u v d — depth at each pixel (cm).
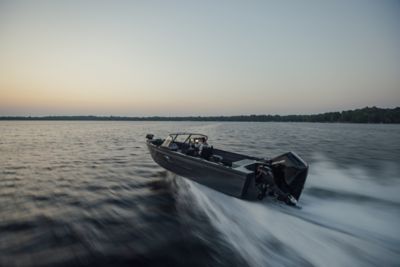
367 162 989
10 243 353
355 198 523
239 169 494
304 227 387
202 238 373
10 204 526
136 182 722
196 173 613
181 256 324
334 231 372
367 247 327
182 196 568
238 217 432
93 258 317
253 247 342
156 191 625
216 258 319
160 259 317
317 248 330
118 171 886
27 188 657
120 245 352
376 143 1812
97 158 1197
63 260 311
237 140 2136
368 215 432
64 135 2969
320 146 1620
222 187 533
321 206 473
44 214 468
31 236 376
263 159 592
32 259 313
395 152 1304
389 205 477
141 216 459
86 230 399
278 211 447
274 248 336
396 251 315
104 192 619
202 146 672
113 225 419
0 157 1220
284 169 486
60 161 1103
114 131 3922
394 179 692
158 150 772
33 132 3612
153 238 373
